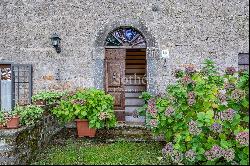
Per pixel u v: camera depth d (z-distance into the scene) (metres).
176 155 5.39
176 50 9.46
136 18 9.50
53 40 9.33
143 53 12.40
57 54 9.49
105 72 9.87
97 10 9.50
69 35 9.48
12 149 5.90
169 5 9.48
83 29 9.49
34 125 6.69
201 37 9.47
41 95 8.27
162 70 9.47
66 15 9.49
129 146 7.22
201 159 5.44
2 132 5.95
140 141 7.73
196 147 5.45
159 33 9.48
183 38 9.47
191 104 5.76
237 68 9.45
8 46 9.47
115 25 9.49
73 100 7.88
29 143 6.39
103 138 7.91
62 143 7.49
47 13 9.49
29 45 9.48
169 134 6.18
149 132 8.35
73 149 6.95
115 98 9.96
